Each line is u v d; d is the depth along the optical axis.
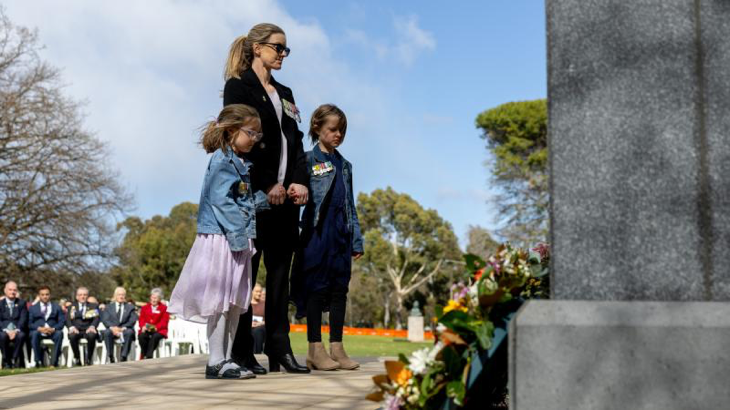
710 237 2.13
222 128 4.55
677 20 2.21
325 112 5.28
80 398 3.87
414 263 66.00
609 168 2.20
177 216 78.81
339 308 5.37
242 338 4.95
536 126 49.72
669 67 2.20
